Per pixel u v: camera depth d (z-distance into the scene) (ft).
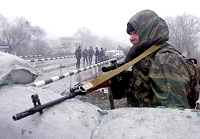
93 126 5.12
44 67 63.77
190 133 4.55
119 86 8.11
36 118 5.05
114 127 4.86
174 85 6.31
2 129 5.11
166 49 6.93
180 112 5.07
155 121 4.85
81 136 4.88
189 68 6.95
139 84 7.23
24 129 5.01
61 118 5.07
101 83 7.19
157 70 6.58
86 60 96.94
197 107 6.98
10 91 5.65
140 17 7.52
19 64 6.11
